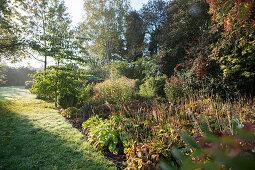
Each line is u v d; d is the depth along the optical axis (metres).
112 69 14.00
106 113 4.83
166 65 9.33
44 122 4.24
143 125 3.25
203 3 7.91
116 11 18.73
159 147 2.19
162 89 7.47
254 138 0.35
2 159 2.34
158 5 16.58
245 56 4.66
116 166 2.35
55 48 6.96
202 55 5.79
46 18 11.45
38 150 2.66
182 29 8.81
